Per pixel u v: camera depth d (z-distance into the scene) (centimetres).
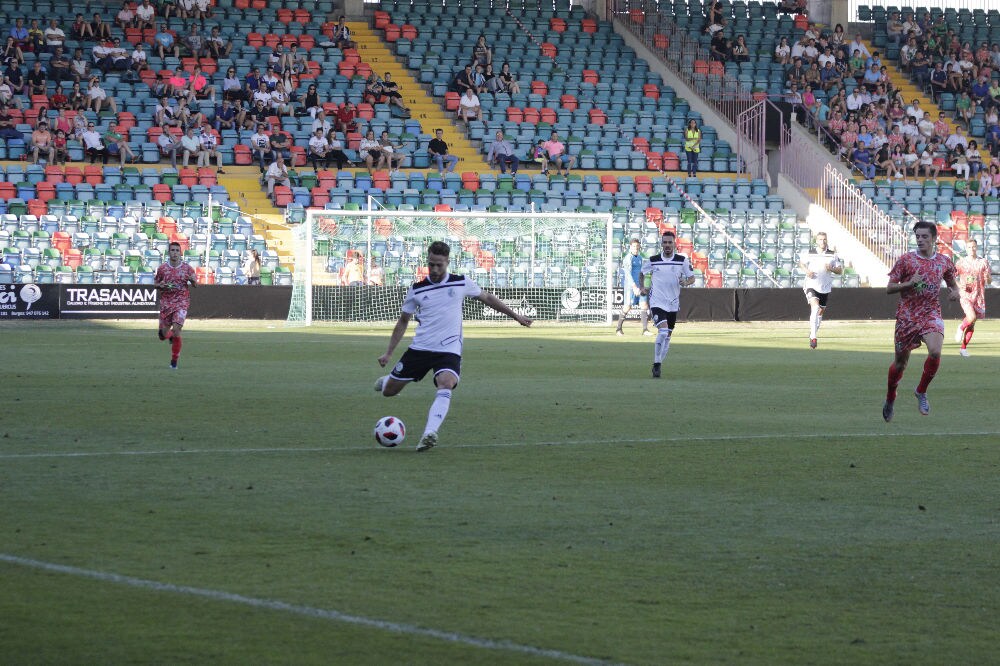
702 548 1336
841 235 7288
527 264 6788
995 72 8762
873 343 4816
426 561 1266
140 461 1869
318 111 7375
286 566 1239
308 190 6938
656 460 1927
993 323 6288
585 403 2700
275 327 5659
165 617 1067
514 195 7150
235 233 6669
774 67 8544
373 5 8612
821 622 1076
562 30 8650
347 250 6556
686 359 3975
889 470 1850
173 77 7362
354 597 1131
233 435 2159
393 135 7438
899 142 8031
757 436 2200
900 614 1101
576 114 7888
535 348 4462
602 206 7250
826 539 1384
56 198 6612
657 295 3319
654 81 8350
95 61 7412
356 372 3388
